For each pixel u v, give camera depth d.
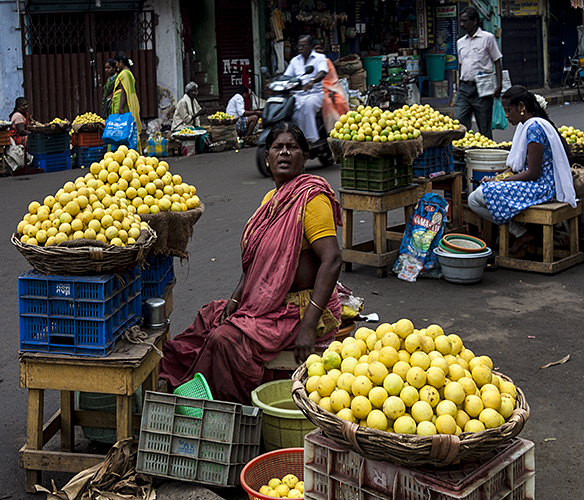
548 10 25.25
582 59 24.19
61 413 3.39
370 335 2.59
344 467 2.38
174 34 16.22
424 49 21.94
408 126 5.96
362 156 6.10
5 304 5.75
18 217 9.07
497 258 6.27
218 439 2.90
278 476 2.98
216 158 14.07
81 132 13.66
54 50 15.30
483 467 2.22
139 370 3.07
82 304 2.99
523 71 24.94
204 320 3.77
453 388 2.27
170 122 16.50
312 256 3.37
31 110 15.10
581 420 3.56
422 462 2.15
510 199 6.02
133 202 3.47
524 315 5.05
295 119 10.96
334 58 20.27
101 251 2.89
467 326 4.88
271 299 3.30
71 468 3.09
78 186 3.31
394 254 6.18
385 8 21.62
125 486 2.94
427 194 6.18
